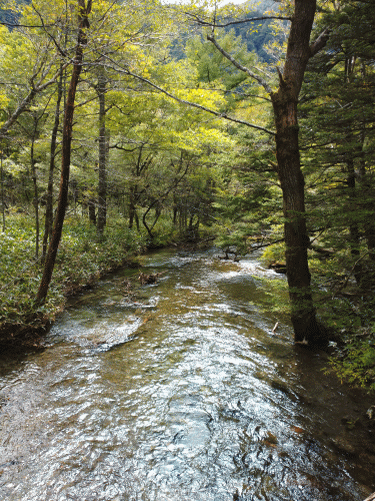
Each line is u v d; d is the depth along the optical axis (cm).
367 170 560
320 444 370
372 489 308
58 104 797
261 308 827
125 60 628
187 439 379
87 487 313
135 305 845
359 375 399
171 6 515
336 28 531
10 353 573
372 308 456
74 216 1633
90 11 596
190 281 1092
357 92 485
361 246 489
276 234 765
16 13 578
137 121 1294
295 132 516
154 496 304
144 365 548
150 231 1875
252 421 411
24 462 341
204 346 618
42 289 675
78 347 607
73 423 404
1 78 841
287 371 530
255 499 301
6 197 1408
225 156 789
